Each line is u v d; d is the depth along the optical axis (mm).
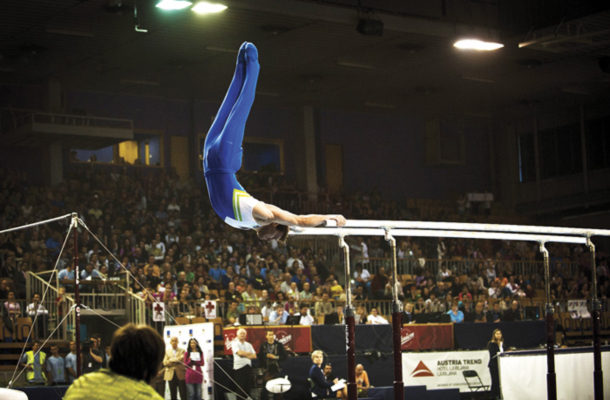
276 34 20031
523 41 20469
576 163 30406
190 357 13039
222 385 13125
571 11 18812
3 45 19562
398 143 31109
